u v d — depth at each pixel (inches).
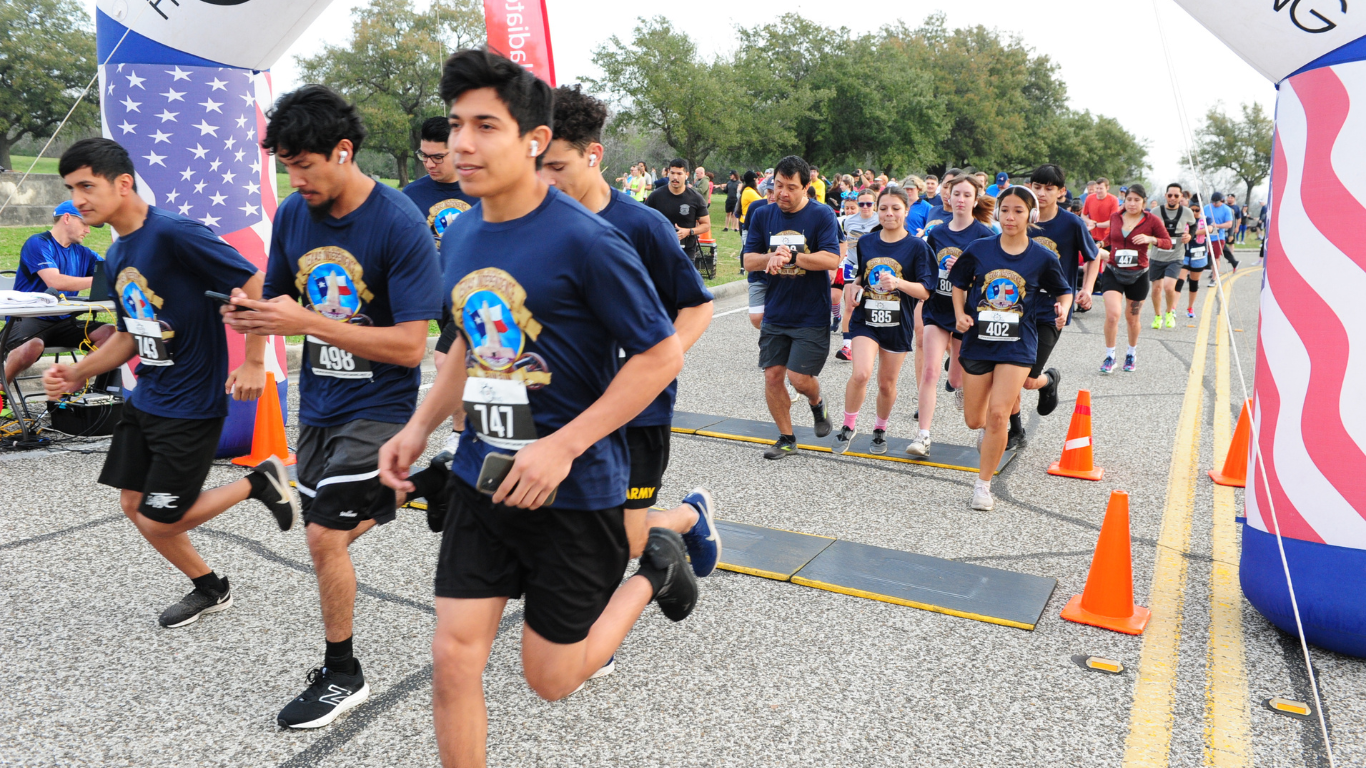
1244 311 593.0
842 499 200.8
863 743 106.9
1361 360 119.4
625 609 94.8
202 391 125.3
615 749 105.0
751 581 155.2
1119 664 125.7
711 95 1867.6
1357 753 105.9
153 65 209.2
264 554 163.2
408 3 1884.8
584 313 78.1
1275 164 126.9
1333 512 123.0
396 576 154.0
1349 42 115.6
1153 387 333.1
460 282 80.0
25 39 1417.3
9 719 110.3
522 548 82.4
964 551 169.6
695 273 118.0
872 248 230.1
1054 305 223.0
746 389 319.9
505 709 113.4
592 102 119.7
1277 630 137.9
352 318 114.7
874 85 2193.7
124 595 145.3
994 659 128.1
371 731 108.5
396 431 114.1
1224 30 123.9
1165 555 169.6
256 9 205.3
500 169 74.5
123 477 128.1
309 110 105.5
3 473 208.1
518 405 79.6
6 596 144.3
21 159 1472.7
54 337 242.2
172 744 105.4
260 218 227.3
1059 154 2930.6
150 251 121.0
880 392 236.4
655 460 114.7
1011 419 241.6
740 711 113.6
